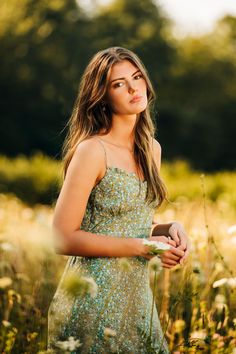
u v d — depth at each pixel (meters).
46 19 44.88
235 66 52.97
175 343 4.44
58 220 3.33
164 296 4.46
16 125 44.91
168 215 7.09
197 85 51.31
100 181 3.42
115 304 3.40
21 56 44.44
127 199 3.43
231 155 50.69
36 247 2.85
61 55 44.00
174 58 47.31
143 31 45.59
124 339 3.42
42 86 44.06
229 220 8.34
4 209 10.55
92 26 44.56
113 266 3.41
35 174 21.47
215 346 3.99
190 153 49.69
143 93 3.50
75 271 3.46
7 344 4.02
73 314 3.43
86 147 3.40
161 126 49.38
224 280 4.05
